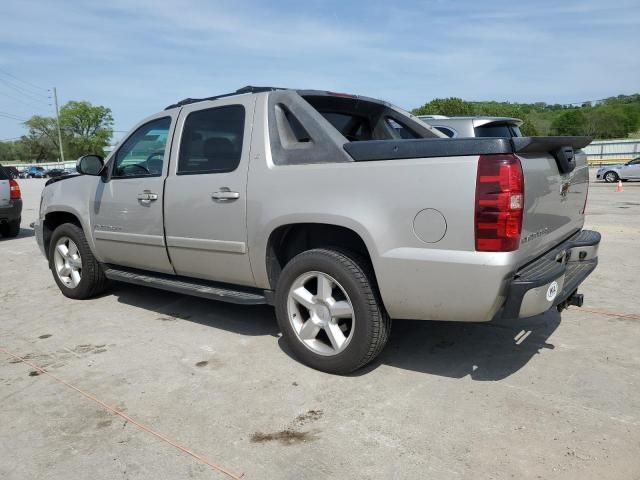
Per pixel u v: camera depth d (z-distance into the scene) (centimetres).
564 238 380
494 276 288
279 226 365
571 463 257
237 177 388
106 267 535
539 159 320
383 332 341
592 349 393
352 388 341
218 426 301
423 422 297
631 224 996
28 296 587
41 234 591
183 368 379
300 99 378
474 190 288
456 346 405
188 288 434
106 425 305
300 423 301
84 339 443
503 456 264
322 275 352
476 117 793
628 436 279
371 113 488
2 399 339
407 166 309
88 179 527
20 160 10262
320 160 351
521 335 424
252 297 397
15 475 262
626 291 542
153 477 257
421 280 309
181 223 429
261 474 257
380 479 250
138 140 480
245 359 391
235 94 430
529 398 321
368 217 322
